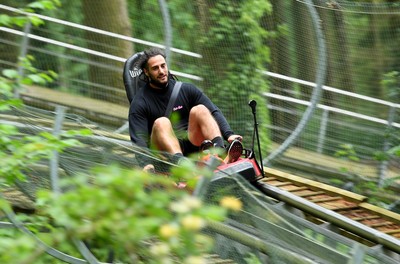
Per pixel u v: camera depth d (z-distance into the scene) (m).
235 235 9.11
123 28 19.19
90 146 9.95
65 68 18.09
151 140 12.08
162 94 12.68
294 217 9.97
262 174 12.45
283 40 17.52
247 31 17.50
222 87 17.52
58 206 5.62
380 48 16.61
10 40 18.05
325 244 9.41
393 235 13.25
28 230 8.56
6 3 18.75
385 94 16.58
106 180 5.37
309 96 17.09
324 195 14.53
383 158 16.31
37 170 10.23
